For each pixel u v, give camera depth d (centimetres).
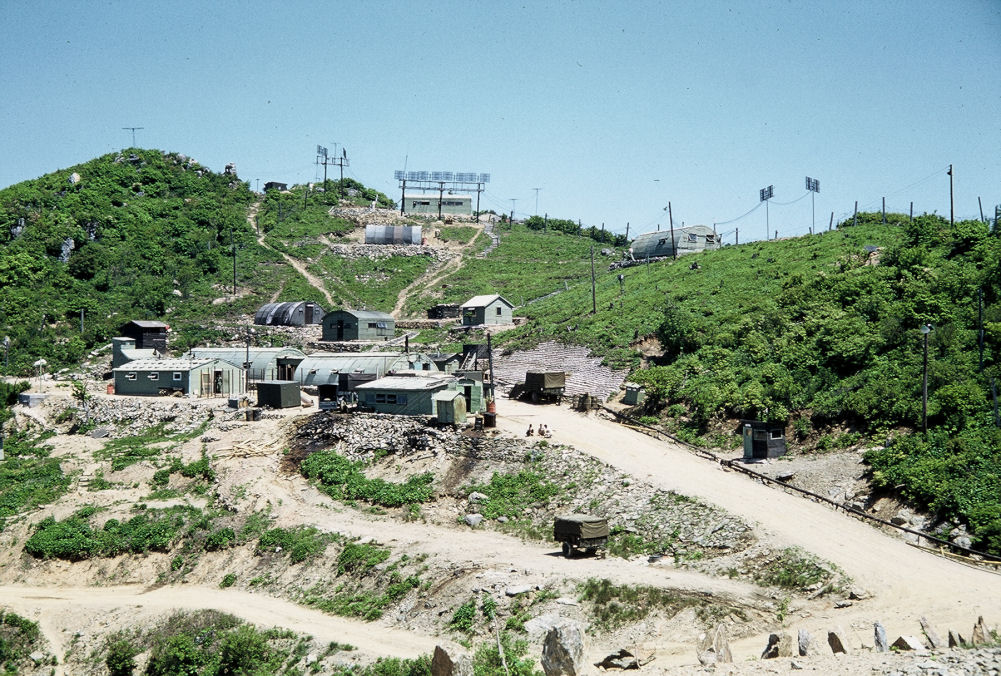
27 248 13112
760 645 3931
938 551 4678
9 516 6744
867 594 4222
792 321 8106
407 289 15012
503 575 4875
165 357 10744
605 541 5206
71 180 16150
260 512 6438
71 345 10919
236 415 7969
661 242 13575
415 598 5000
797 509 5278
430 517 6178
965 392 5728
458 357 9962
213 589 5784
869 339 6988
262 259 15100
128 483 7138
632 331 9356
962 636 3562
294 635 4856
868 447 5794
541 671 3372
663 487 5612
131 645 5159
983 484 4953
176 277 13650
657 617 4294
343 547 5747
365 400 7656
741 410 6675
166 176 17825
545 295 13612
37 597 5844
